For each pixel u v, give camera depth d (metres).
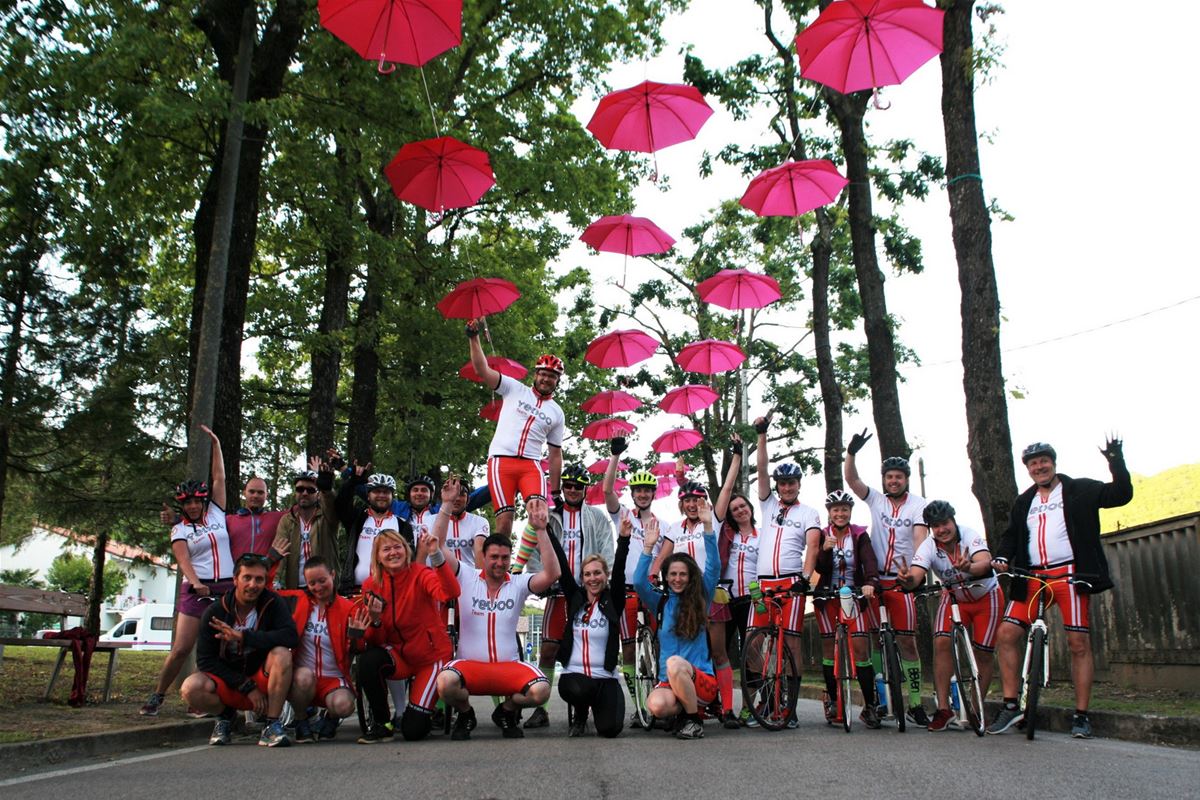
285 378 26.28
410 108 15.72
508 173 20.55
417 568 8.09
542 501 8.42
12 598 9.70
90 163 13.98
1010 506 11.52
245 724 8.81
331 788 5.38
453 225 24.64
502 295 12.97
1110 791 5.01
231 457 13.37
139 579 62.44
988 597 8.65
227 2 13.89
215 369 12.34
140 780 5.82
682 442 17.92
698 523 9.79
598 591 8.37
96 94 12.91
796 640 9.22
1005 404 11.75
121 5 13.74
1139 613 10.82
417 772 5.93
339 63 15.61
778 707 8.85
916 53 9.36
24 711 8.80
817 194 11.28
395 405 25.09
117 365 19.16
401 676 8.20
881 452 16.09
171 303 21.78
